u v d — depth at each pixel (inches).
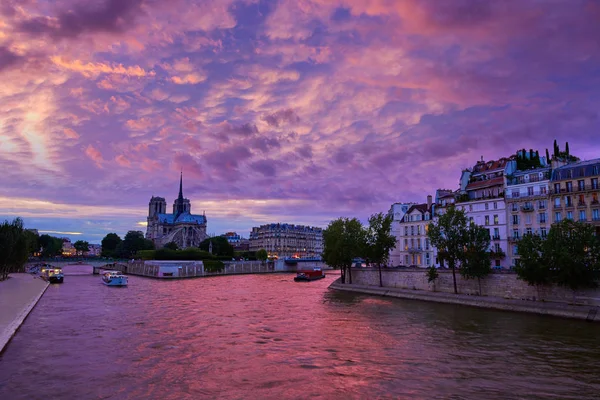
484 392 1040.2
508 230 3388.3
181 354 1390.3
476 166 4072.3
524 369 1226.6
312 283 4972.9
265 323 1984.5
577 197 3026.6
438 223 2967.5
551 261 2281.0
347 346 1514.5
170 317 2158.0
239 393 1029.2
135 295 3361.2
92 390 1037.8
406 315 2250.2
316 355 1385.3
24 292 3090.6
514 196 3395.7
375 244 3676.2
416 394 1026.1
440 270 3127.5
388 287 3575.3
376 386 1083.3
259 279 5792.3
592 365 1263.5
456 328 1859.0
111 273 4837.6
